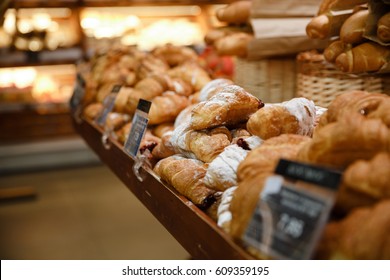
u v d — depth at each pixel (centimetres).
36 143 511
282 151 100
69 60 512
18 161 501
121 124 220
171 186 138
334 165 88
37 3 502
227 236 99
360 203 80
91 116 270
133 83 241
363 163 80
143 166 162
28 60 505
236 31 267
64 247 334
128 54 296
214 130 143
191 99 204
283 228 79
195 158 144
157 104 193
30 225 373
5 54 502
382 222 73
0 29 510
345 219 79
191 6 553
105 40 523
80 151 519
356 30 160
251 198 92
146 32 537
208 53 326
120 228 364
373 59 157
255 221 84
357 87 168
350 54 161
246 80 239
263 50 223
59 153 512
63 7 513
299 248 76
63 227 368
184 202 124
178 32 540
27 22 518
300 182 79
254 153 103
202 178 127
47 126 519
